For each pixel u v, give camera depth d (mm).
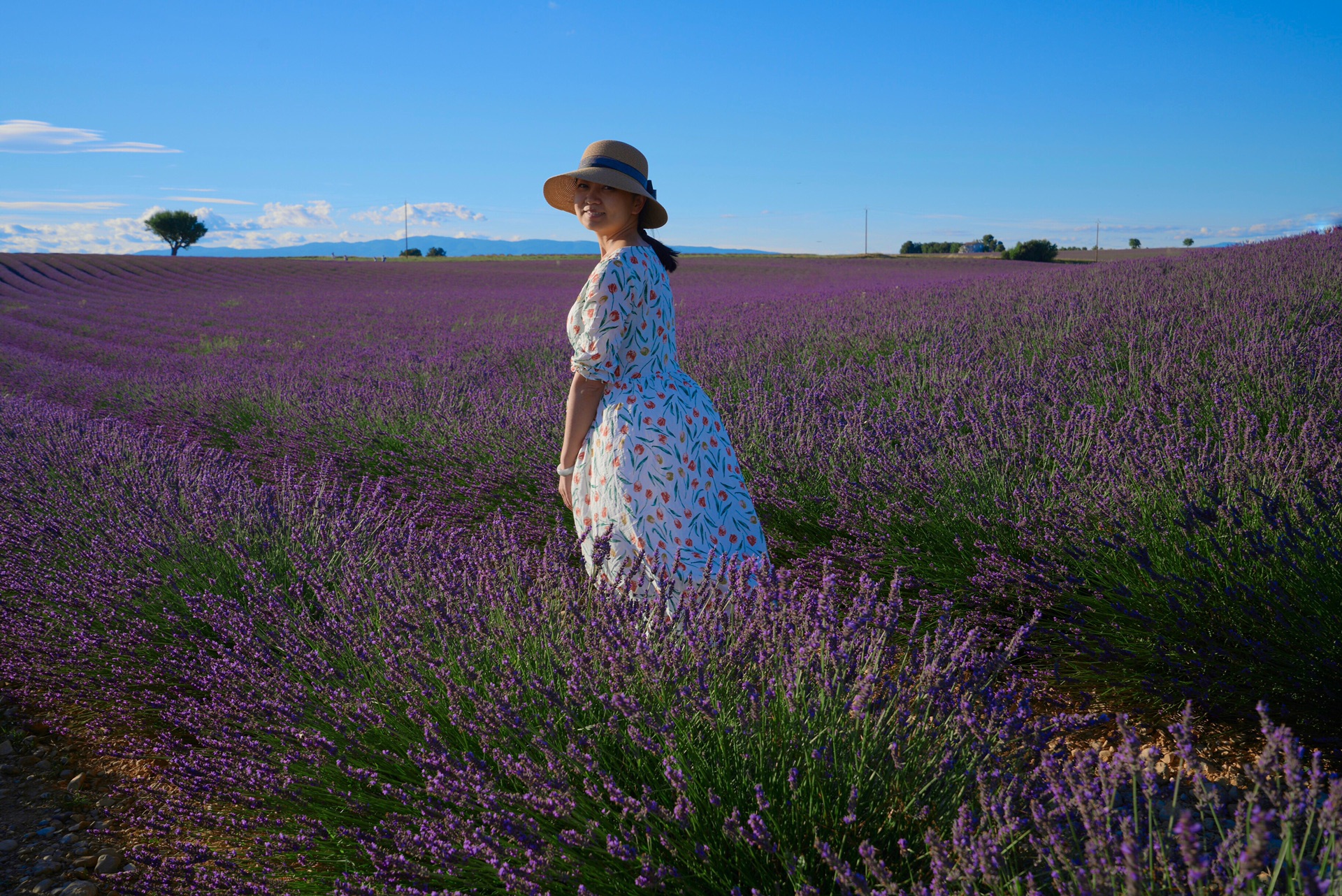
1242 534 2047
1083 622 2260
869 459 3287
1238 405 3145
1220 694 1905
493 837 1431
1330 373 3580
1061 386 4168
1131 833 1133
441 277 50156
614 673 1653
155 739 2291
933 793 1463
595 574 2119
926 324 7402
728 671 1723
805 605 1782
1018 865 1375
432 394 6191
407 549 2557
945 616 1805
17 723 2576
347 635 2176
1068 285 9938
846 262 61906
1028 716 1532
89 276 48188
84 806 2137
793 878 1300
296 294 36656
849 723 1538
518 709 1706
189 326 21281
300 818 1733
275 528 3061
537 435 4406
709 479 2240
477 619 1997
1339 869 969
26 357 15031
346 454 4969
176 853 1892
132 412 7422
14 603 2727
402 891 1433
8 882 1829
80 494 3709
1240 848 1060
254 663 2156
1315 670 1802
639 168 2234
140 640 2471
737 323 10539
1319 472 2262
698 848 1342
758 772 1524
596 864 1454
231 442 6359
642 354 2215
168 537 3070
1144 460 2615
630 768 1619
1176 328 5320
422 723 1771
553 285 42438
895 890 1122
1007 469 3002
